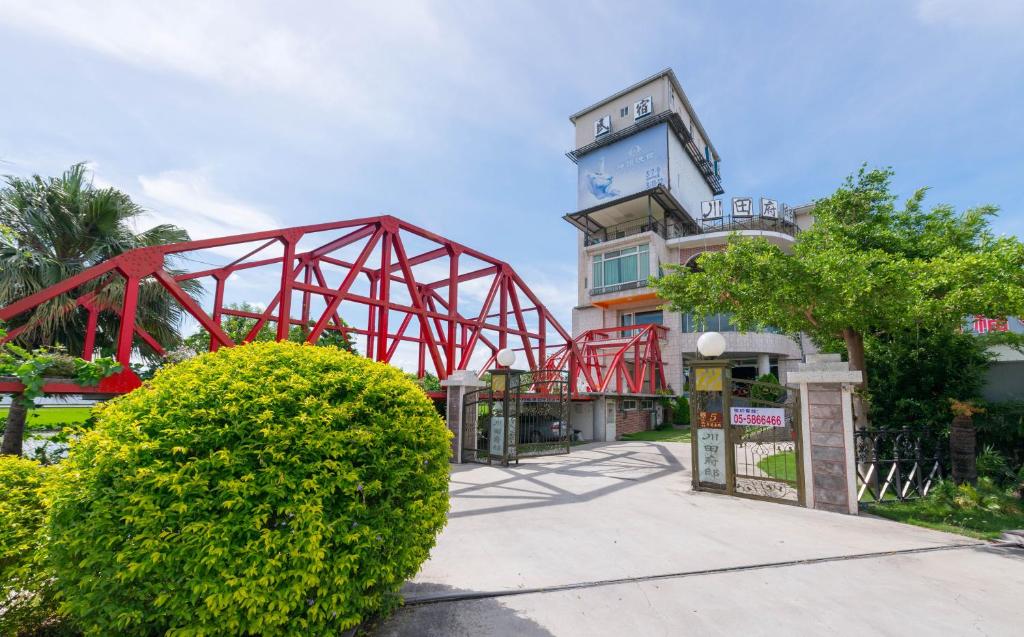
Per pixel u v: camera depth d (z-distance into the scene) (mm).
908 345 9570
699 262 10031
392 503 3182
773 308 9117
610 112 33406
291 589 2562
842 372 6945
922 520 6352
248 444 2730
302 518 2619
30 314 9109
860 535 5660
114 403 3037
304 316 15000
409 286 14000
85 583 2439
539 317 19797
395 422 3258
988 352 9938
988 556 4914
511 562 4680
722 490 8125
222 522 2508
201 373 3035
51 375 6480
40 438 6512
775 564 4652
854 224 10617
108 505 2486
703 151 36375
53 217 10062
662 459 13148
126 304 7633
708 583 4168
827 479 7012
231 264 12562
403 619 3453
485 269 18422
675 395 24766
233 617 2471
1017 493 7449
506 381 12336
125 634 2533
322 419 2939
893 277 7539
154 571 2467
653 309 29438
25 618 2857
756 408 7867
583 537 5566
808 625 3414
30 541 2773
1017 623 3457
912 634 3295
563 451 14594
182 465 2580
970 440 7566
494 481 9547
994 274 7043
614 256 30047
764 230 27469
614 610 3637
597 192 32250
